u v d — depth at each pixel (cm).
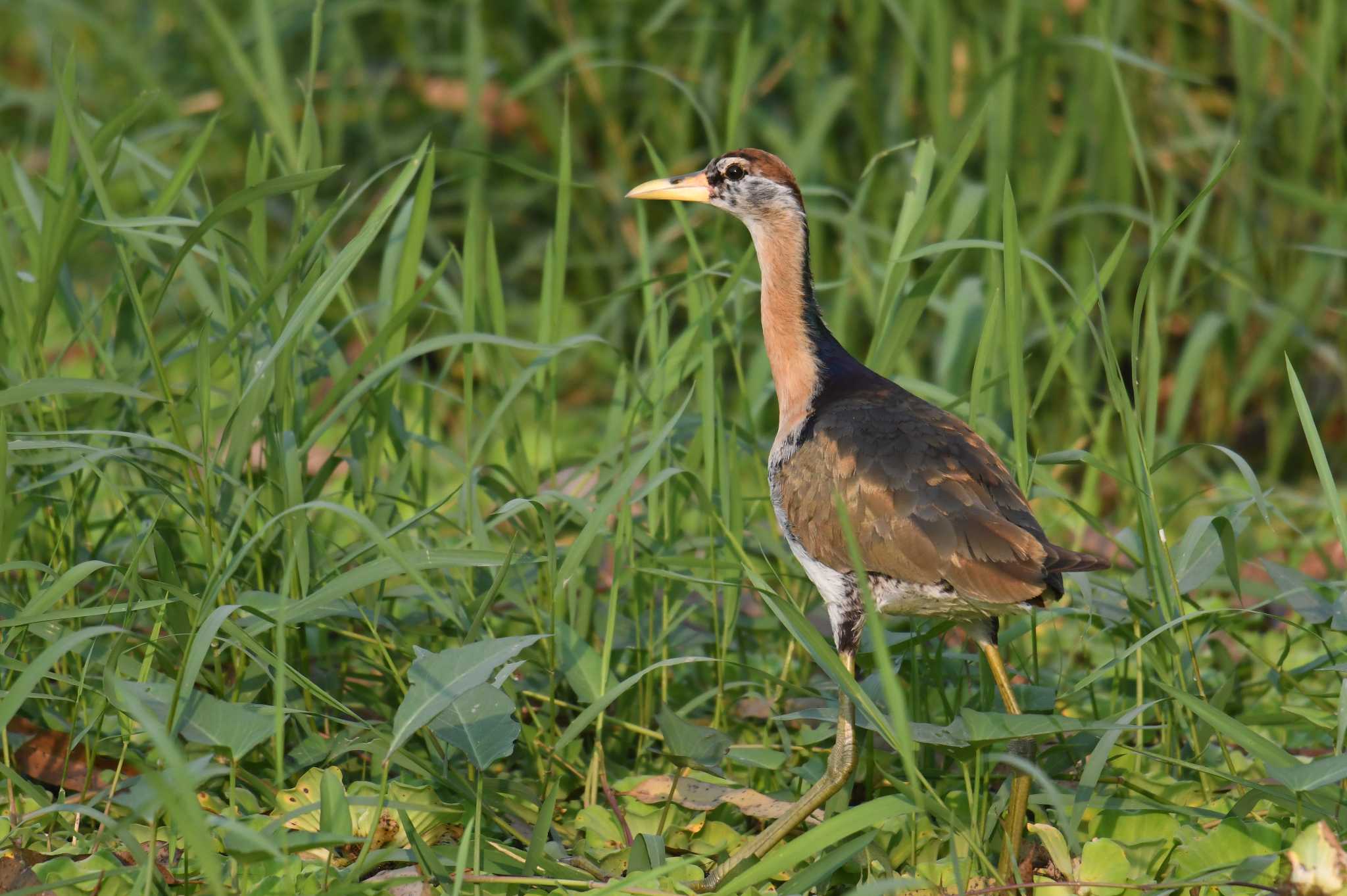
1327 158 1402
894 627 904
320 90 1591
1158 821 729
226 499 843
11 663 703
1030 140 1370
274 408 845
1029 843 746
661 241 1344
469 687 652
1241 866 638
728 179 930
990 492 761
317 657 870
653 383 945
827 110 1329
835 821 612
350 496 1089
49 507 878
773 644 1003
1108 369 791
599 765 789
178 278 1259
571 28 1523
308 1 1507
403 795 739
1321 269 1302
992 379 895
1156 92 1410
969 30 1413
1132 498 1200
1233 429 1372
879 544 764
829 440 810
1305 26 1379
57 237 817
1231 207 1375
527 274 1622
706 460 868
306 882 680
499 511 750
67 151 886
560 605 867
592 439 1403
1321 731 881
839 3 1439
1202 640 837
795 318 901
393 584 890
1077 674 980
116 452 777
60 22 1650
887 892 676
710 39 1466
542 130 1568
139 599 750
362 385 795
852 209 1050
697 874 727
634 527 919
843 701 755
